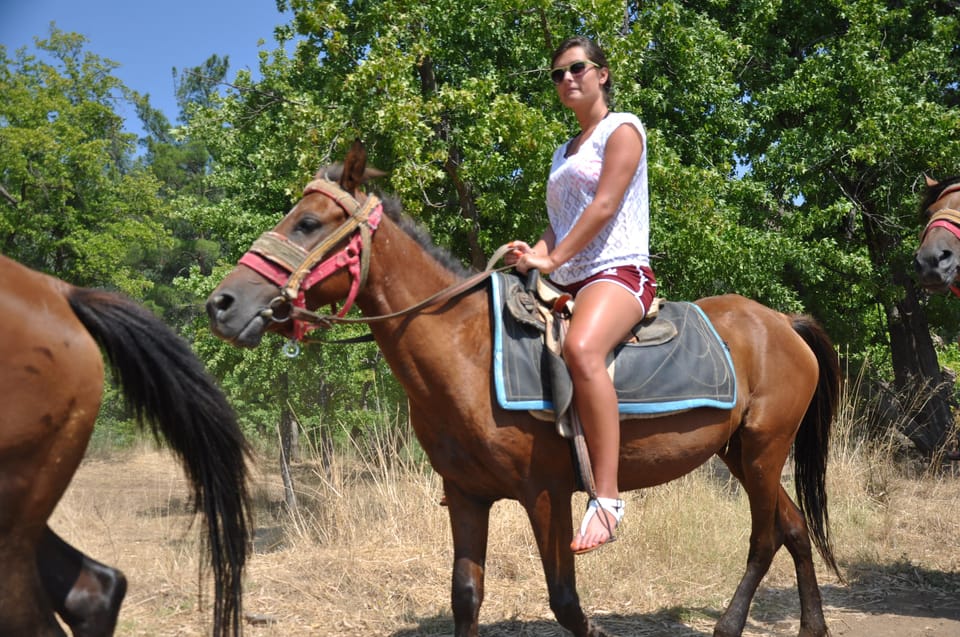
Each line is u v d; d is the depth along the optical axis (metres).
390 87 7.52
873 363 12.01
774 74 11.22
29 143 20.81
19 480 2.08
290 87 10.19
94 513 6.24
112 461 13.03
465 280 3.01
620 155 2.90
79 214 22.56
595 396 2.81
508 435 2.85
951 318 11.49
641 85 9.62
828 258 10.04
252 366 10.61
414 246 2.98
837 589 4.72
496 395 2.84
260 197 11.10
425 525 5.29
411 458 6.18
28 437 2.07
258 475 3.29
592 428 2.82
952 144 9.56
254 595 4.19
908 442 10.54
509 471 2.88
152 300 26.17
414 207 7.62
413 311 2.88
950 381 10.91
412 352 2.88
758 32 11.03
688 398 3.12
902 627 4.03
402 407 8.73
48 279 2.32
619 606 4.30
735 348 3.50
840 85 10.38
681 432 3.18
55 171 21.62
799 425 3.81
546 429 2.88
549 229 3.27
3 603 2.09
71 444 2.17
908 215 10.23
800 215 9.99
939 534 6.08
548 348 2.86
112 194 23.39
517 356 2.89
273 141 9.61
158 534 5.52
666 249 8.32
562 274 3.13
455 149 8.62
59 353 2.12
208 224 11.30
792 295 9.81
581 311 2.89
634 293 2.98
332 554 4.82
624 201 3.01
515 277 3.07
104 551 4.94
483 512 3.04
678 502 5.50
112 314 2.41
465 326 2.94
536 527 2.91
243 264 2.67
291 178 9.36
